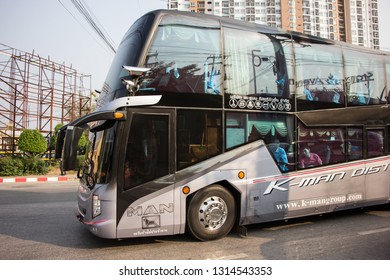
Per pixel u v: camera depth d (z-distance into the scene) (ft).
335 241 16.87
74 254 15.11
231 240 17.13
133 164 15.57
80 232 18.85
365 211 24.59
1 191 36.40
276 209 18.67
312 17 298.56
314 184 19.99
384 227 19.81
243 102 18.07
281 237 17.67
